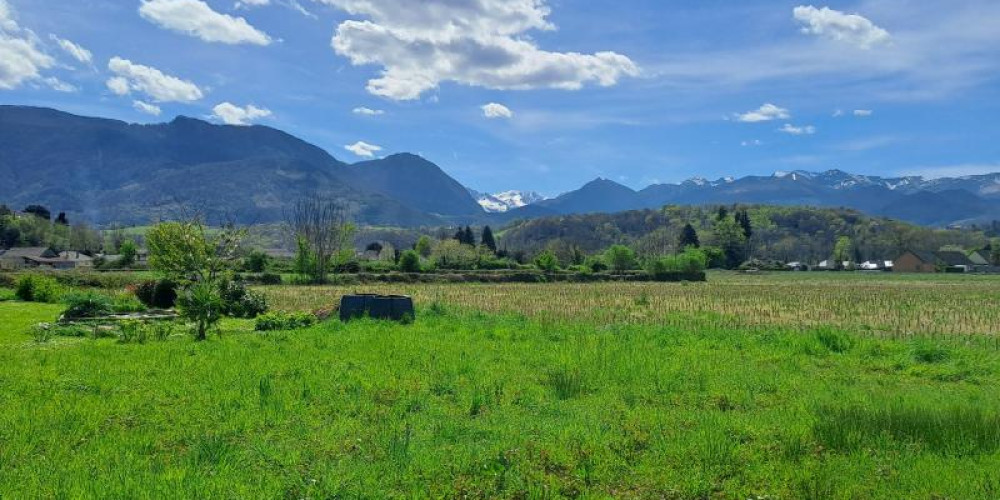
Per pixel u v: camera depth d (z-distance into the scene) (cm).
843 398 1196
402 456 789
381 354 1611
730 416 1045
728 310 3688
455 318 2659
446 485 708
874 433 920
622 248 9388
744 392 1245
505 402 1123
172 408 1027
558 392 1205
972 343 2222
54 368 1356
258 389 1161
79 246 13075
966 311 3734
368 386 1210
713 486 738
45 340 1903
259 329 2294
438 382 1263
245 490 665
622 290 5709
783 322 2998
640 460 815
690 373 1430
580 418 1014
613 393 1222
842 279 9369
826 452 855
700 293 5344
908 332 2650
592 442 862
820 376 1455
